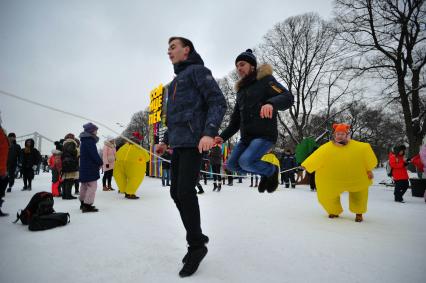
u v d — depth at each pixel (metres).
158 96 18.59
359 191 4.49
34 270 2.27
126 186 7.09
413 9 14.63
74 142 7.19
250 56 3.04
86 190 5.14
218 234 3.46
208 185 12.52
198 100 2.41
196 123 2.36
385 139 37.97
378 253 2.77
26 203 6.07
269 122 2.83
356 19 16.20
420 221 4.58
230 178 12.35
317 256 2.65
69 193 7.02
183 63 2.53
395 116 27.92
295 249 2.87
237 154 3.03
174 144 2.39
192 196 2.31
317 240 3.25
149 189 9.83
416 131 15.40
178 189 2.33
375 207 6.34
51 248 2.86
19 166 8.88
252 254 2.68
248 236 3.38
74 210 5.30
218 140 3.29
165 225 3.96
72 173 7.05
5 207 5.57
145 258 2.55
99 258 2.55
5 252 2.74
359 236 3.48
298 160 11.57
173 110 2.44
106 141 9.06
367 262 2.50
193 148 2.37
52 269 2.29
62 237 3.29
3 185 4.62
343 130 4.59
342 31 16.94
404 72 15.75
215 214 4.92
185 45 2.60
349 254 2.73
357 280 2.10
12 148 7.99
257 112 2.86
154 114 19.06
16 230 3.67
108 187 9.22
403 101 15.60
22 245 2.97
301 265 2.41
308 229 3.84
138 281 2.06
